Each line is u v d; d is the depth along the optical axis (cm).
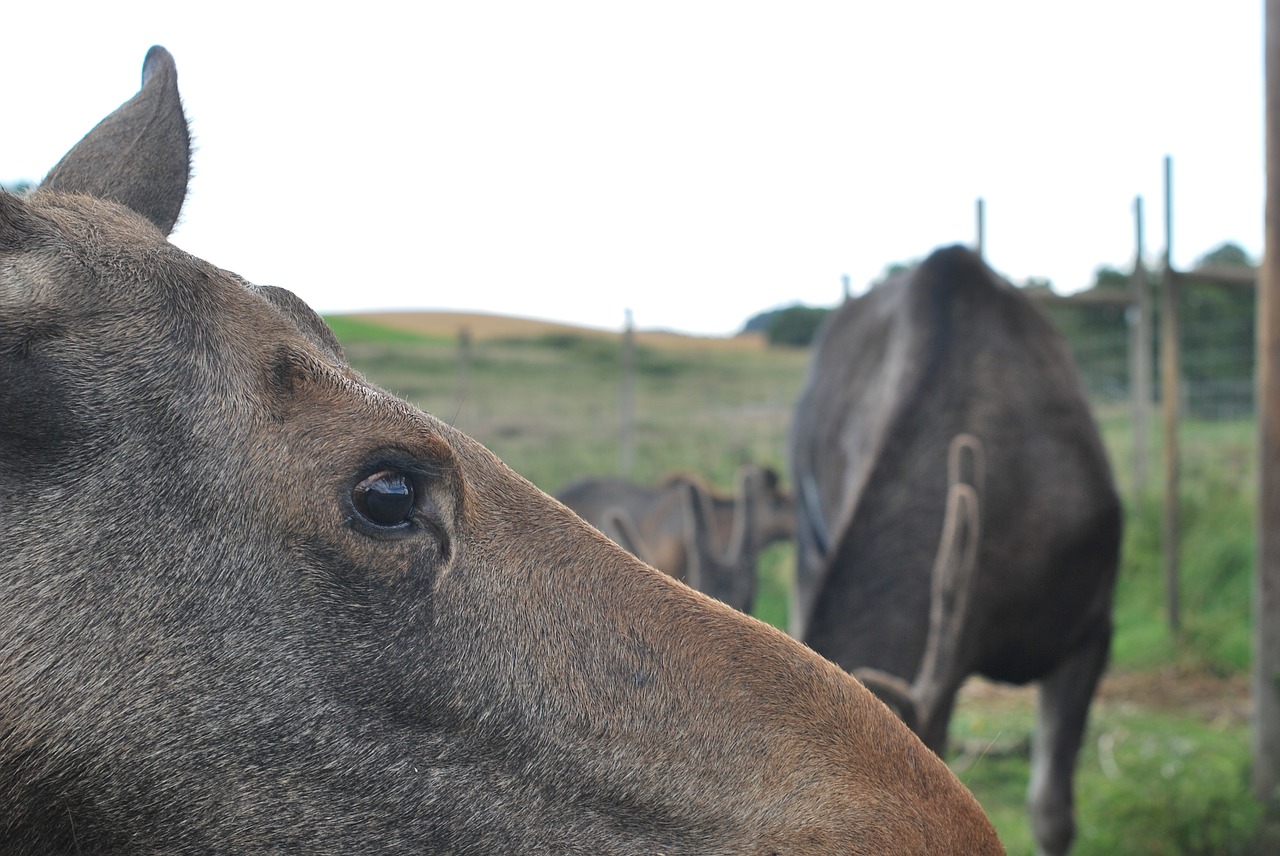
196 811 171
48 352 168
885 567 412
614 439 2231
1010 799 588
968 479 383
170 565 170
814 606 412
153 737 169
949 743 661
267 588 172
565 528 192
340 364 194
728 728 180
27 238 174
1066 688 477
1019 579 439
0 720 166
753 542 512
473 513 186
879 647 395
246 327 183
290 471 173
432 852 177
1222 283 994
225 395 175
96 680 167
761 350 4784
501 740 178
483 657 178
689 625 187
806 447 684
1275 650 543
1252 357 2058
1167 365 841
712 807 178
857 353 618
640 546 466
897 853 175
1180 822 493
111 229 186
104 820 171
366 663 174
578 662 181
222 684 170
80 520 168
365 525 175
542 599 183
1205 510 940
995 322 498
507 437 2223
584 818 179
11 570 166
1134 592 895
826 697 186
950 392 466
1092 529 461
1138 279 1152
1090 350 2155
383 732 175
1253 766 548
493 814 177
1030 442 466
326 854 174
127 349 172
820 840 175
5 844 172
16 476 167
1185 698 727
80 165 227
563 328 5372
